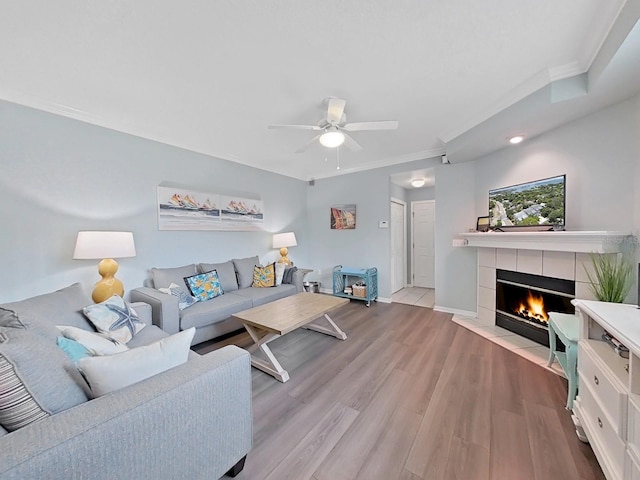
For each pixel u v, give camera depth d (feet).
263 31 5.18
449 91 7.49
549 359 7.57
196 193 11.83
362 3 4.58
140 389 3.29
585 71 6.39
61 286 8.18
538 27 5.20
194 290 10.19
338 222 16.85
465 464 4.47
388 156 13.83
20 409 2.81
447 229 12.87
